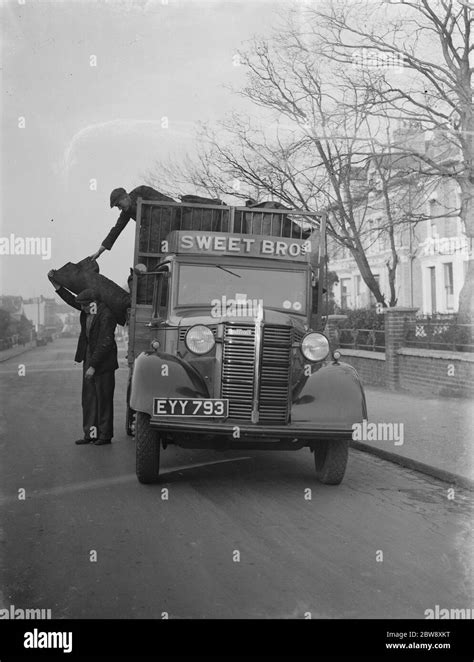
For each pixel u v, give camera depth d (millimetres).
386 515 6246
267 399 6906
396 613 4035
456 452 8875
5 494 6898
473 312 16812
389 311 16547
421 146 18391
